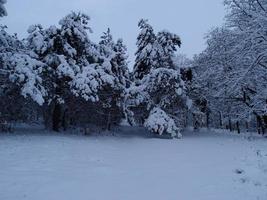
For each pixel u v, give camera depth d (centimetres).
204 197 731
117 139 2016
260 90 2394
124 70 3030
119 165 1118
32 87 1680
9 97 1869
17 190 759
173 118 2506
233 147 1630
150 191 785
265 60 2100
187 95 2797
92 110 2173
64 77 2081
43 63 1914
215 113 4091
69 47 2192
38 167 1009
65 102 2175
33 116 2388
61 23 2241
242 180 875
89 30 2342
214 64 2981
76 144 1561
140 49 2873
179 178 920
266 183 838
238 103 3038
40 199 704
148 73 2738
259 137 2442
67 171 977
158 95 2477
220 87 2809
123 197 735
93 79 2019
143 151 1505
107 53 2641
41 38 2119
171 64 2734
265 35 1945
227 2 2308
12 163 1039
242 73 2192
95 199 717
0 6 1880
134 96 2461
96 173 972
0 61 1814
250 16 2169
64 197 724
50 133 2017
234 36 2445
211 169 1039
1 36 1852
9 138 1592
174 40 2767
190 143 1872
